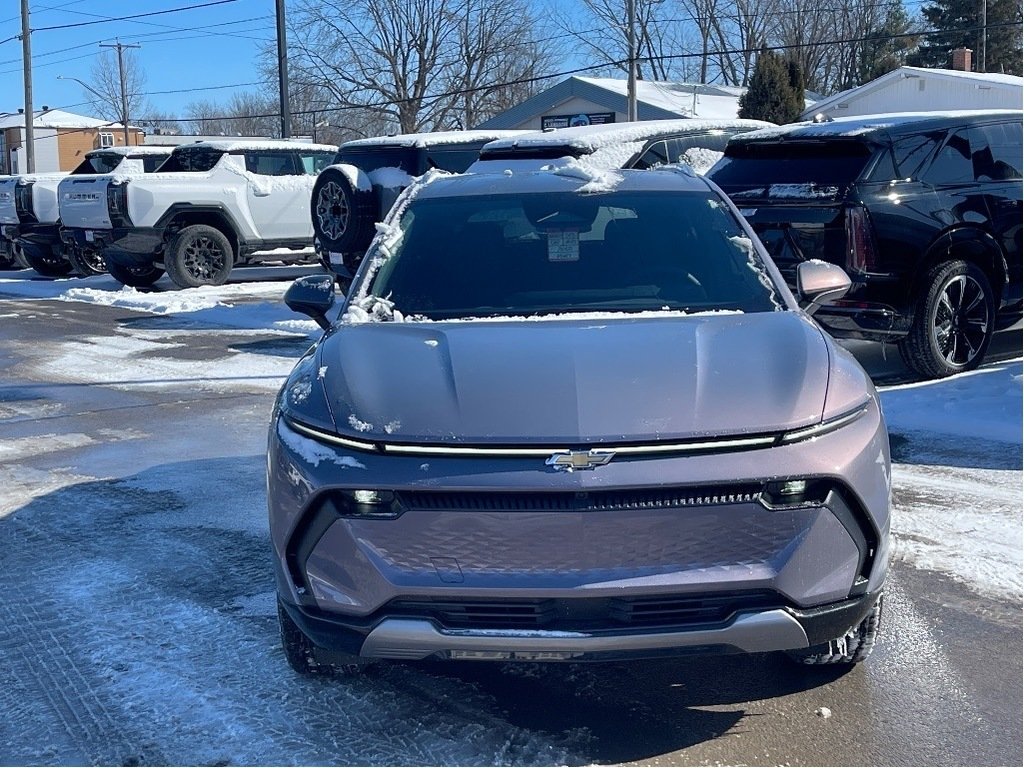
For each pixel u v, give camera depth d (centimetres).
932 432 671
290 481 312
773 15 5725
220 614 424
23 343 1218
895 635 389
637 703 344
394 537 296
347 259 1162
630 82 3222
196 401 866
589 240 443
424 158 1141
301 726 334
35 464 675
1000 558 461
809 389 320
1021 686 349
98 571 476
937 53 5941
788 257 788
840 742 318
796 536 295
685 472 289
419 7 5206
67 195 1723
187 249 1669
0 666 382
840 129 787
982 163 823
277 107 8181
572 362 335
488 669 369
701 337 356
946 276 779
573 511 289
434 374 334
